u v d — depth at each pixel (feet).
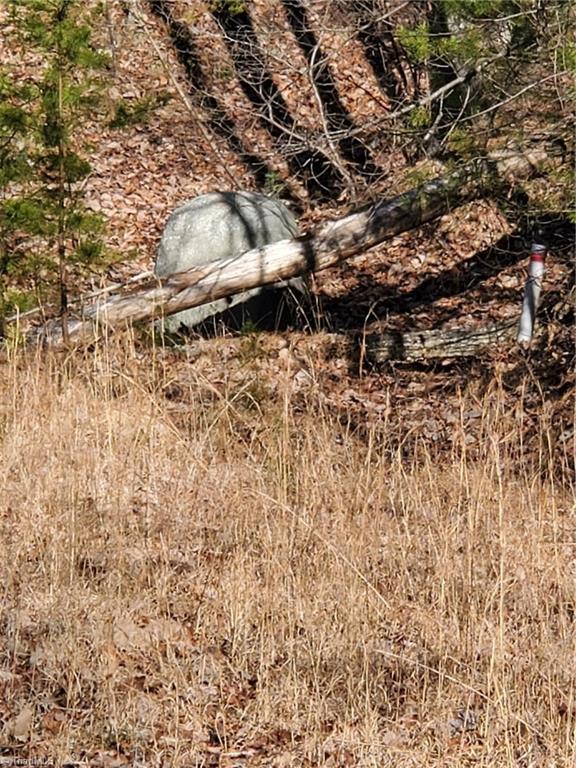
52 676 18.10
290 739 17.53
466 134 32.81
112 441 24.57
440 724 17.60
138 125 55.88
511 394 35.29
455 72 33.68
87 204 51.47
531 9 30.63
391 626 20.22
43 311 35.99
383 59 57.21
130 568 21.07
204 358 35.65
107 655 18.40
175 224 41.11
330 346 38.45
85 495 23.21
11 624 19.31
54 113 34.60
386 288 45.70
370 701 18.21
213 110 53.83
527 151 33.50
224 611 20.25
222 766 16.75
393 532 22.80
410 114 36.32
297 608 19.76
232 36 58.39
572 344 37.19
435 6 36.29
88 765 16.48
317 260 37.70
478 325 42.88
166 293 37.37
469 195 35.37
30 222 35.01
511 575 21.20
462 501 23.09
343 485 23.61
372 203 37.63
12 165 35.24
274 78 58.65
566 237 42.27
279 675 18.81
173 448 25.72
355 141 55.06
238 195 41.75
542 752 17.25
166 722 17.56
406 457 30.42
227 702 18.24
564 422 31.83
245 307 39.93
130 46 58.90
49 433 24.73
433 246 47.19
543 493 23.41
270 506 22.85
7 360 30.19
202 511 23.43
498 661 18.25
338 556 20.48
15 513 22.57
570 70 29.48
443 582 20.27
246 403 30.91
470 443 32.07
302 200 53.42
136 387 26.13
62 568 20.74
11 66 56.65
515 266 46.06
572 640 19.39
